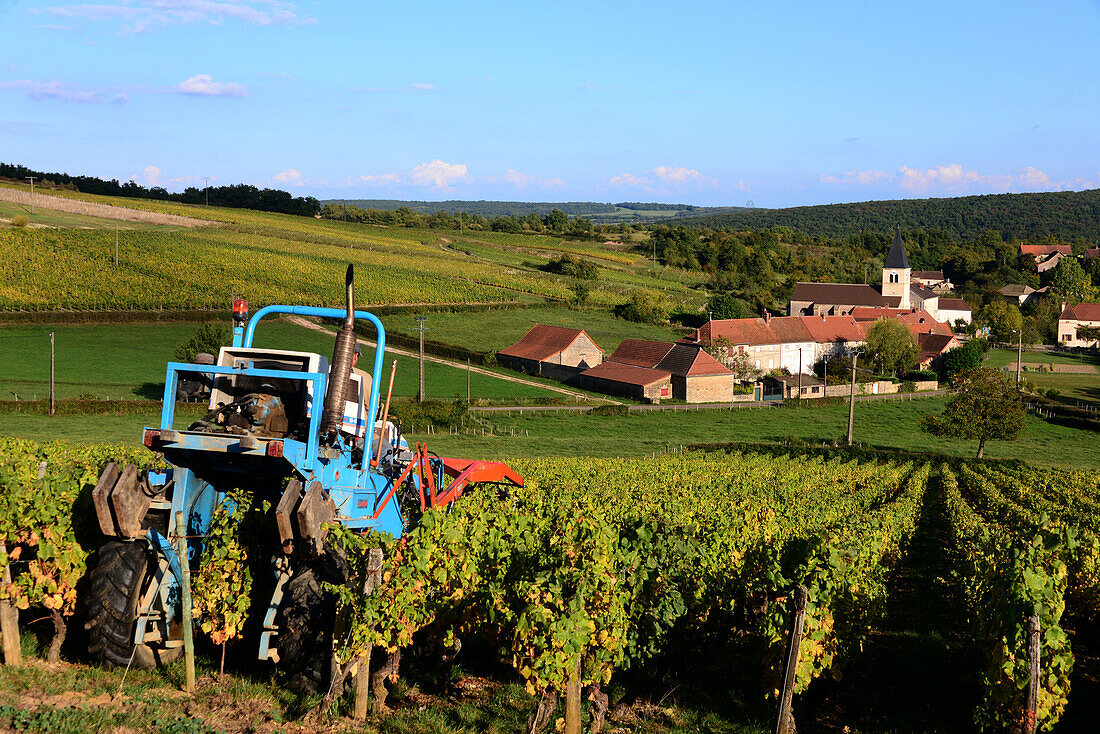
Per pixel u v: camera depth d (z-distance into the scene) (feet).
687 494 77.10
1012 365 364.58
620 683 34.12
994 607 33.91
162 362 224.53
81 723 21.07
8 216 383.45
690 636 37.81
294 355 28.55
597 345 310.04
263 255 368.48
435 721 26.37
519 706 29.37
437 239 556.92
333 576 26.40
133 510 25.40
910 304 456.45
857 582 35.17
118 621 25.66
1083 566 47.09
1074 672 41.47
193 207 550.77
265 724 23.80
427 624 30.07
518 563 32.19
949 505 94.99
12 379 195.42
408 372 253.44
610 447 176.96
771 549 38.27
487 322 331.36
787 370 330.13
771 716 31.78
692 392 264.93
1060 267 556.51
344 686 27.04
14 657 25.02
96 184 640.58
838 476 122.11
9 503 25.40
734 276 529.86
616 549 33.14
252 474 28.40
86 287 283.38
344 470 29.01
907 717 33.12
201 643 30.25
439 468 43.06
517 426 207.31
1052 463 190.90
